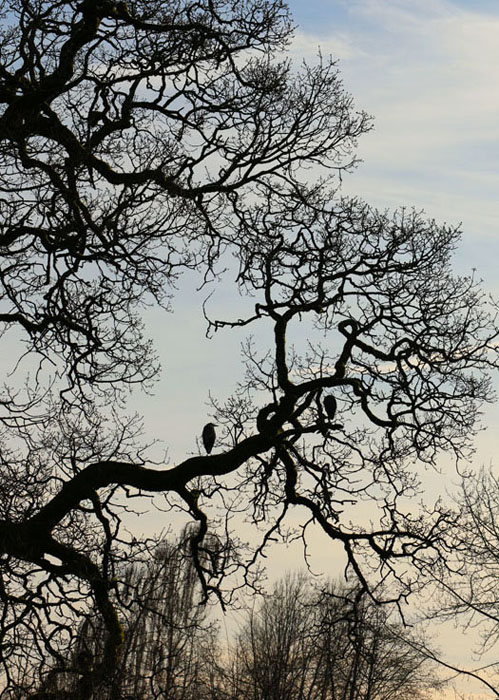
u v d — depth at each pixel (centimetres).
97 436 2925
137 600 2847
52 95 2611
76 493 2755
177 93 2873
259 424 2922
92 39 2691
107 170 2742
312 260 2992
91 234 2642
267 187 3012
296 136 2992
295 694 5053
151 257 2750
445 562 3072
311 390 2938
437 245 3045
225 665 4947
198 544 2956
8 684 2569
